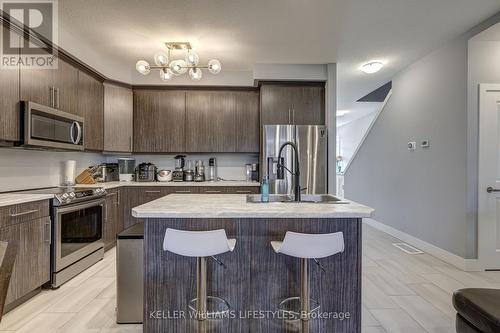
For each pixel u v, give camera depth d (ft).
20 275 7.85
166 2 8.79
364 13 9.41
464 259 10.71
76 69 11.44
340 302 6.46
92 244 11.03
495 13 9.44
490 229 10.66
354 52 12.61
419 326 7.07
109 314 7.61
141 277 7.19
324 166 13.57
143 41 11.59
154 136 15.08
